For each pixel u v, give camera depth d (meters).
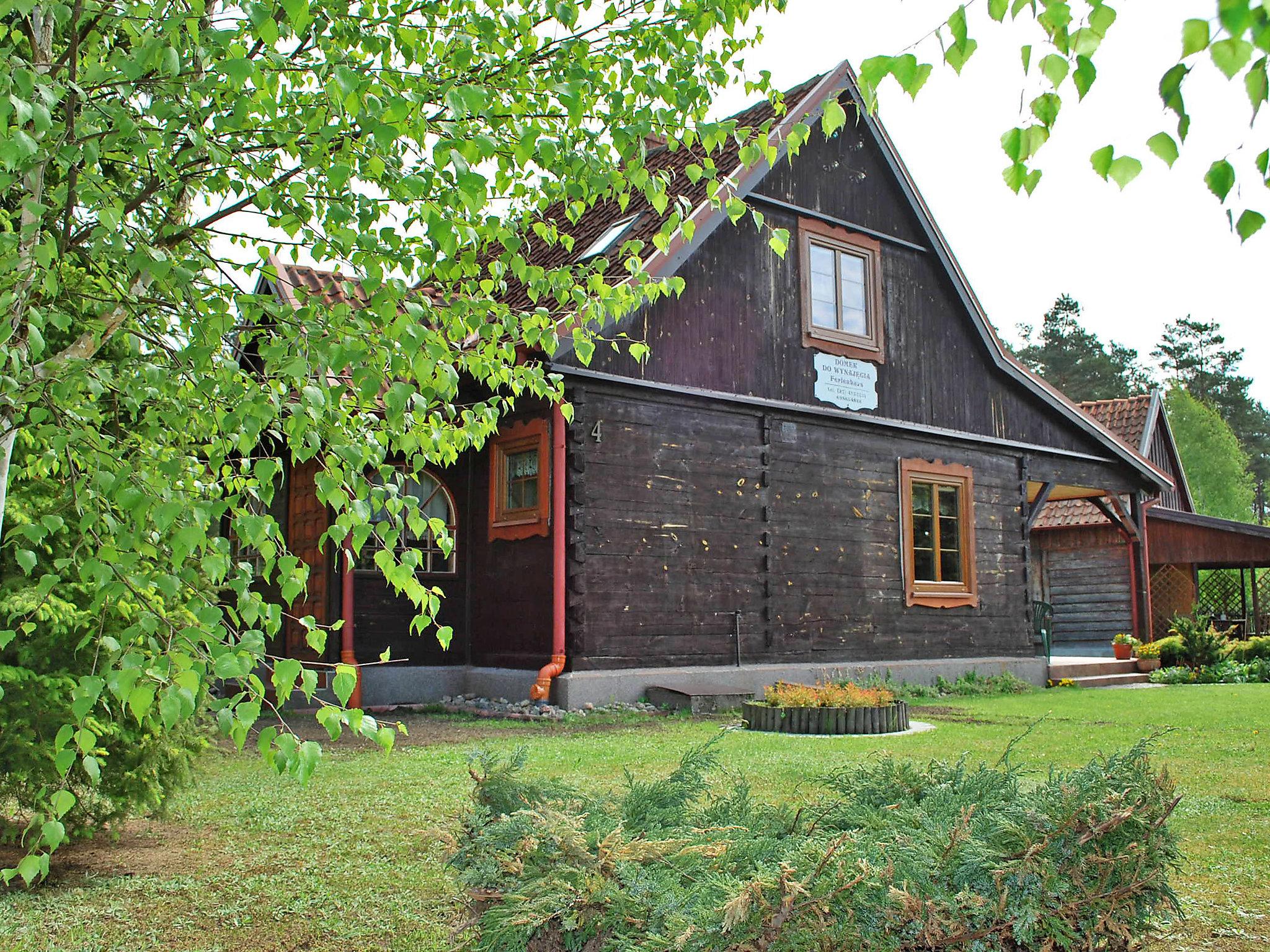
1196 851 5.69
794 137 4.46
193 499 3.41
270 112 3.35
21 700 4.97
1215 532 24.17
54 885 5.25
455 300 4.07
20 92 2.65
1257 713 12.42
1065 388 66.50
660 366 13.34
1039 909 2.79
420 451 4.16
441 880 5.18
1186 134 2.07
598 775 7.80
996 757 8.73
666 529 13.28
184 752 5.80
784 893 2.54
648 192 4.03
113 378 3.42
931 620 16.39
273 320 3.36
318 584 13.35
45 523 3.26
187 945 4.39
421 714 12.33
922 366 16.77
